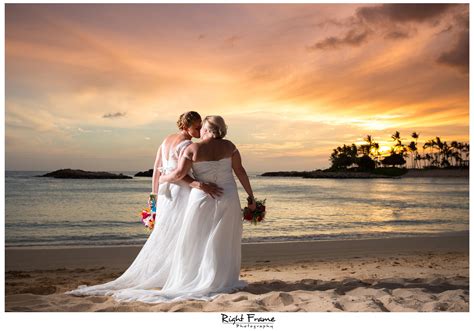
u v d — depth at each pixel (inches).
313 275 229.9
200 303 140.3
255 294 154.9
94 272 261.3
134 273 172.6
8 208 868.6
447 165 4089.6
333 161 4330.7
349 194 1475.1
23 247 387.2
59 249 354.9
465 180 3211.1
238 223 166.6
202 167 162.6
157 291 155.4
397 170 4165.8
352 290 159.3
